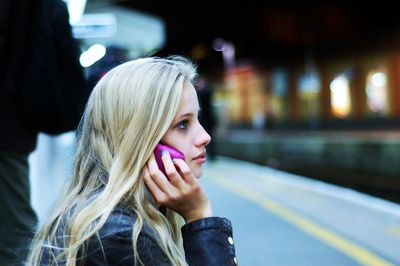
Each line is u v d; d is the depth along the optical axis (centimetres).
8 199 233
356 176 1343
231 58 5116
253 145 2144
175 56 165
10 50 229
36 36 231
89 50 816
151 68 149
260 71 4859
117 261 127
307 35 3753
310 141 1717
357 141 1423
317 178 1370
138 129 142
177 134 149
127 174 140
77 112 243
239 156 2280
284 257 441
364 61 3450
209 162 1416
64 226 138
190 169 144
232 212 642
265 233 527
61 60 238
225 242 142
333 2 3009
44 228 143
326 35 3766
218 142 2511
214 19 3033
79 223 132
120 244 128
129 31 1023
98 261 127
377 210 628
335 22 3462
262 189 839
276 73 4591
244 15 3108
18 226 235
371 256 439
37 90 232
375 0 3006
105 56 817
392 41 3173
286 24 3484
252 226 561
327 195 755
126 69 150
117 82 148
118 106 145
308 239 498
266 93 4753
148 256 130
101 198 136
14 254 227
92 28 815
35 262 139
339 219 585
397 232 516
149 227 137
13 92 233
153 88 145
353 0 2980
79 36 784
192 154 150
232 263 140
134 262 128
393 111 3164
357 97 3525
